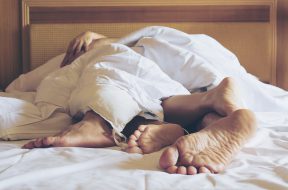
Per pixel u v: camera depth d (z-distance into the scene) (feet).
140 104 4.94
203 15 9.50
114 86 4.97
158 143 4.34
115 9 9.52
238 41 9.36
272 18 9.49
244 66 9.37
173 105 5.16
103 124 4.62
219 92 4.71
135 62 5.60
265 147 4.27
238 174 3.46
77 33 9.46
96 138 4.49
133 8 9.51
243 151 4.20
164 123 4.87
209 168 3.54
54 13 9.57
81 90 5.18
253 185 3.14
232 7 9.48
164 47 6.24
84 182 3.12
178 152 3.61
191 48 6.68
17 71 9.87
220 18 9.50
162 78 5.62
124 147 4.42
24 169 3.43
